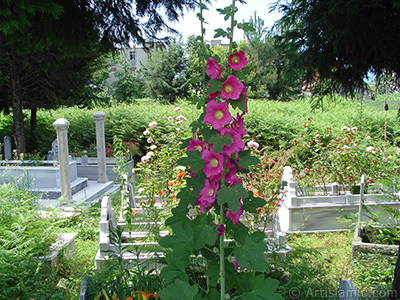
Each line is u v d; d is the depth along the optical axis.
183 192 1.78
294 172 8.24
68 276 4.48
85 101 18.83
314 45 3.73
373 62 3.74
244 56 1.70
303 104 16.44
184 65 29.16
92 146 13.55
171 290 1.67
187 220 1.87
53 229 4.99
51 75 11.64
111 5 5.20
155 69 28.80
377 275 4.31
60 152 7.47
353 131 8.37
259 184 5.57
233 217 1.67
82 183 9.14
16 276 3.93
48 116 16.06
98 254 4.26
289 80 4.33
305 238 5.66
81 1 4.90
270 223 5.07
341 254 5.04
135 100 29.97
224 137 1.58
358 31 3.35
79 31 5.11
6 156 11.56
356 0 3.21
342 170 7.29
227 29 1.73
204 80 1.89
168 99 28.62
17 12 4.00
